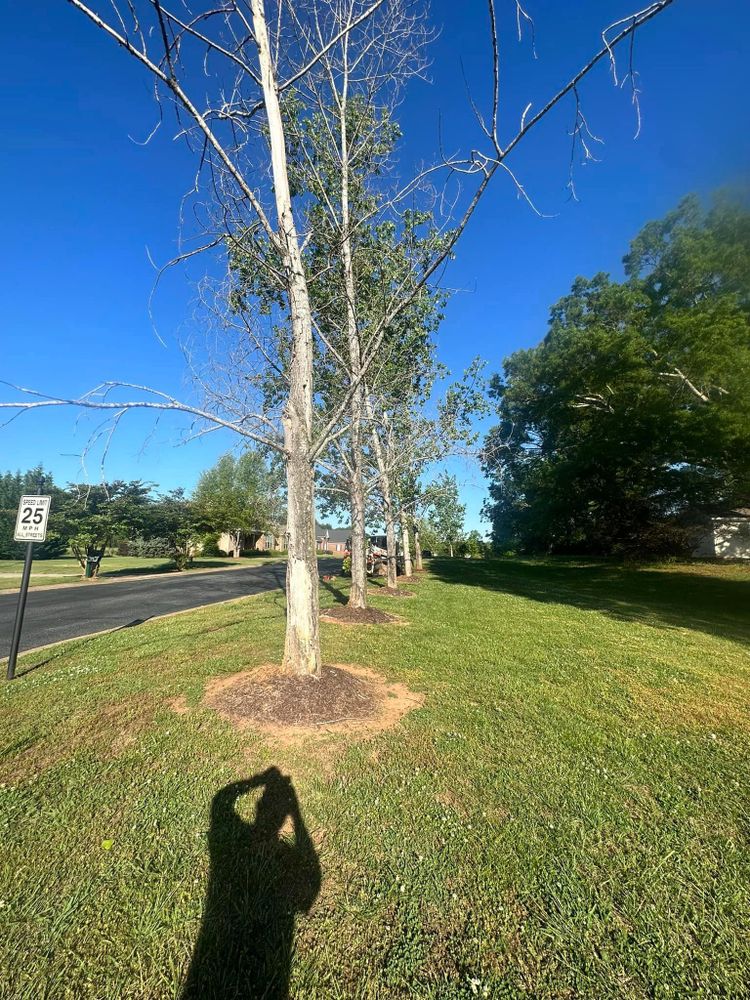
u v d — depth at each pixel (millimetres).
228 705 4168
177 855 2357
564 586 16625
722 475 16828
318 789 2941
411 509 16438
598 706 4535
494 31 2756
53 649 6363
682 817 2779
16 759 3279
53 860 2309
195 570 25484
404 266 4969
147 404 3832
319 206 5910
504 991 1732
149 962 1807
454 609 10680
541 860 2385
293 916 2018
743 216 13094
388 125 6781
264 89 4270
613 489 20703
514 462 29250
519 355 29672
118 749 3422
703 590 15289
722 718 4324
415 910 2068
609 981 1776
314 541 4531
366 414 9289
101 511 19719
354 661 5832
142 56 3244
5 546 32219
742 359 11812
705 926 2021
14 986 1701
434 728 3865
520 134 2973
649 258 19156
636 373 15703
